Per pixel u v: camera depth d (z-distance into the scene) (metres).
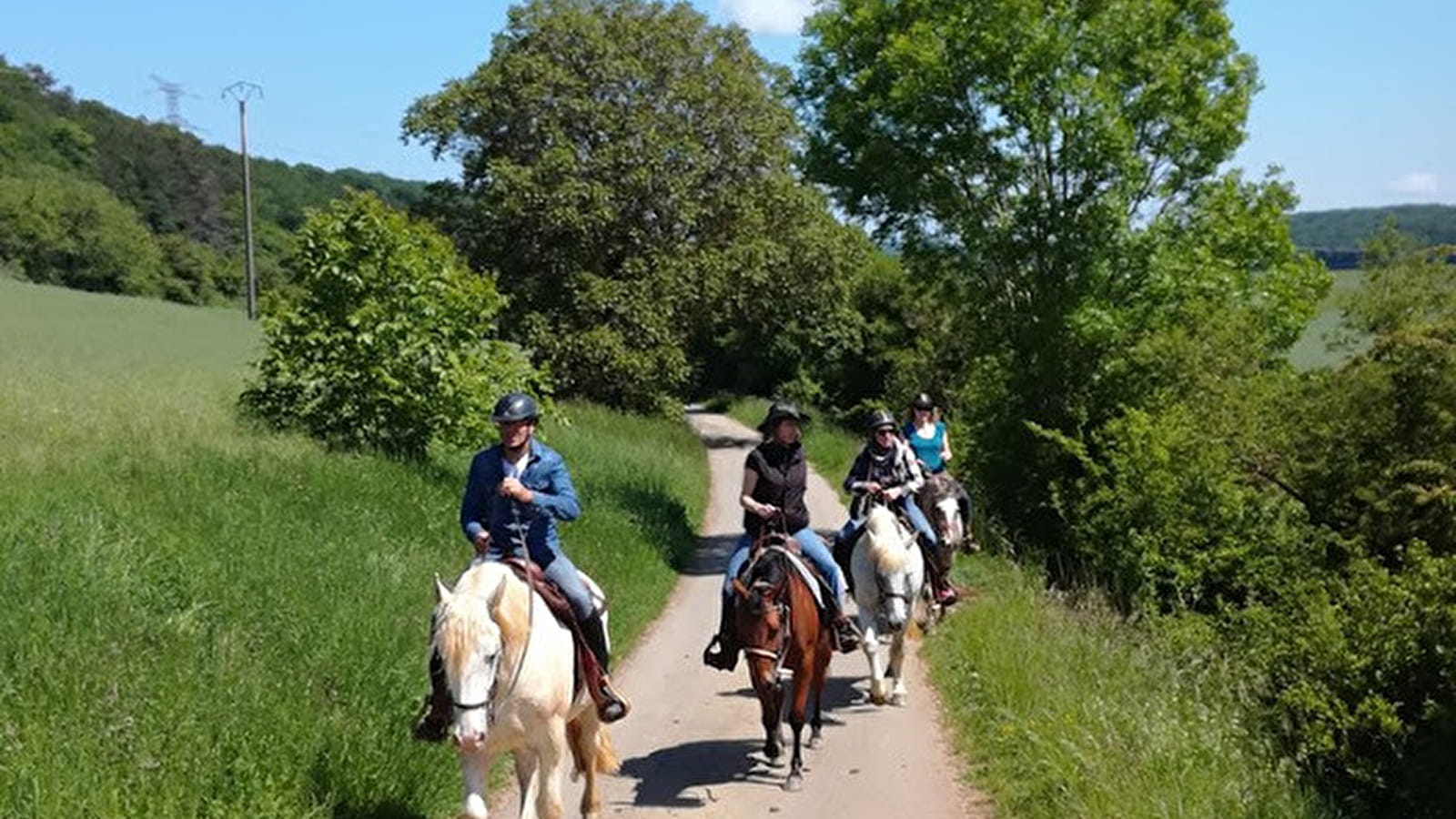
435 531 14.32
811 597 9.68
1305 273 25.59
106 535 10.08
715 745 10.59
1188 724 9.74
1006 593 15.48
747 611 9.26
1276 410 20.53
